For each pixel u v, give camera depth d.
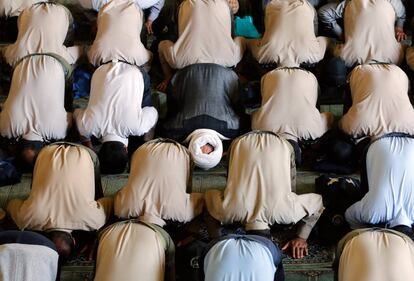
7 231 3.73
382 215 4.09
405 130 4.64
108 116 4.70
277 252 3.67
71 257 4.27
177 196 4.12
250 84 5.38
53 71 4.80
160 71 5.72
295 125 4.67
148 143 4.26
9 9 5.84
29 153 4.64
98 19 5.41
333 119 4.85
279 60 5.25
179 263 4.09
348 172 4.77
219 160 4.71
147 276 3.59
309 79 4.77
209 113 4.77
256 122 4.73
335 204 4.40
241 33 5.89
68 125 4.84
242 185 4.09
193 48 5.28
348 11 5.39
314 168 4.83
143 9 5.86
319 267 4.23
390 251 3.54
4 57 5.40
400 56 5.37
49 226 4.04
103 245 3.68
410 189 4.07
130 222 3.77
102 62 5.29
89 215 4.08
